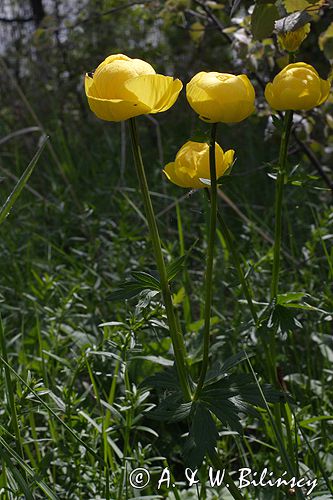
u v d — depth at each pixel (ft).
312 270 3.05
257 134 5.15
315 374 2.76
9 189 4.57
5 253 3.48
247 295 2.01
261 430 2.49
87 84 1.76
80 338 2.78
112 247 3.32
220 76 1.79
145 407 2.57
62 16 5.74
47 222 4.09
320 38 2.61
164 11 3.67
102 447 2.30
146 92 1.71
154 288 1.84
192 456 1.83
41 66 6.00
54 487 2.19
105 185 4.58
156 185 4.26
